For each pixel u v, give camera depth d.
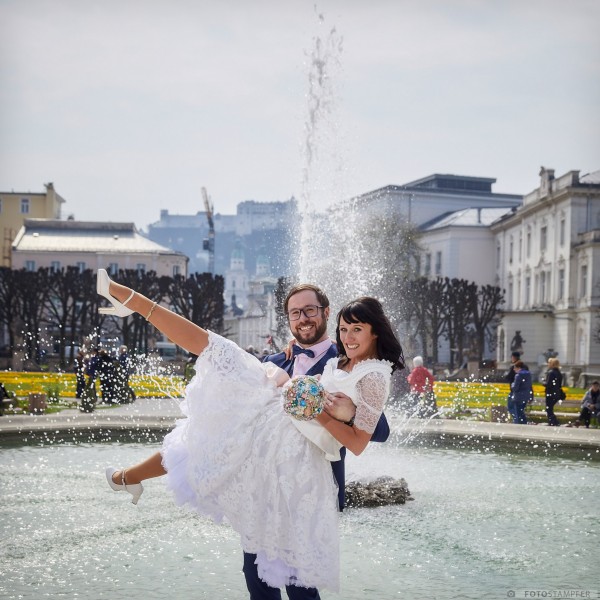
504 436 11.92
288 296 3.62
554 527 6.38
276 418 3.24
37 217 95.44
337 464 3.33
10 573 4.72
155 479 8.12
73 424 12.05
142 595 4.36
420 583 4.77
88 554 5.19
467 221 82.06
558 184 61.69
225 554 5.26
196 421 3.27
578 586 4.72
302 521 3.14
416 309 54.53
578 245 57.31
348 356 3.35
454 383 34.41
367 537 5.98
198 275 56.03
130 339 53.50
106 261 81.88
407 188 89.50
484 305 60.12
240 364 3.32
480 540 5.90
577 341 57.12
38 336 55.31
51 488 7.55
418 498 7.61
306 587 3.21
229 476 3.21
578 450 11.55
